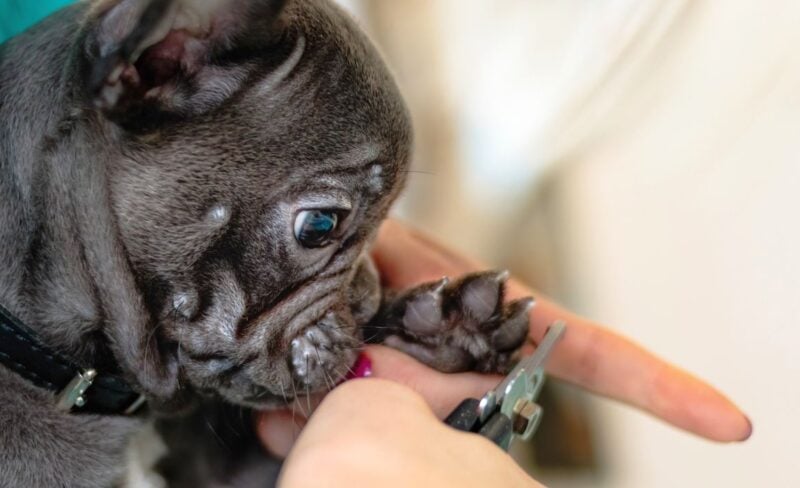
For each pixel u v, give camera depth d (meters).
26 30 0.33
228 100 0.31
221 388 0.34
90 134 0.31
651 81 0.42
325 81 0.32
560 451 0.47
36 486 0.32
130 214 0.31
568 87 0.44
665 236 0.43
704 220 0.42
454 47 0.46
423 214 0.49
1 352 0.32
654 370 0.37
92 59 0.30
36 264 0.32
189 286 0.32
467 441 0.28
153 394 0.33
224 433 0.36
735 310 0.42
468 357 0.34
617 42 0.42
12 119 0.31
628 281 0.44
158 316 0.32
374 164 0.32
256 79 0.31
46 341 0.32
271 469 0.36
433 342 0.34
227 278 0.32
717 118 0.41
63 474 0.33
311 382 0.33
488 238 0.48
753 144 0.40
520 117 0.46
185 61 0.30
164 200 0.31
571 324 0.38
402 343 0.35
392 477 0.26
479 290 0.34
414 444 0.27
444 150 0.47
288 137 0.31
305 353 0.33
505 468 0.27
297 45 0.31
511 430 0.30
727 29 0.40
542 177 0.46
